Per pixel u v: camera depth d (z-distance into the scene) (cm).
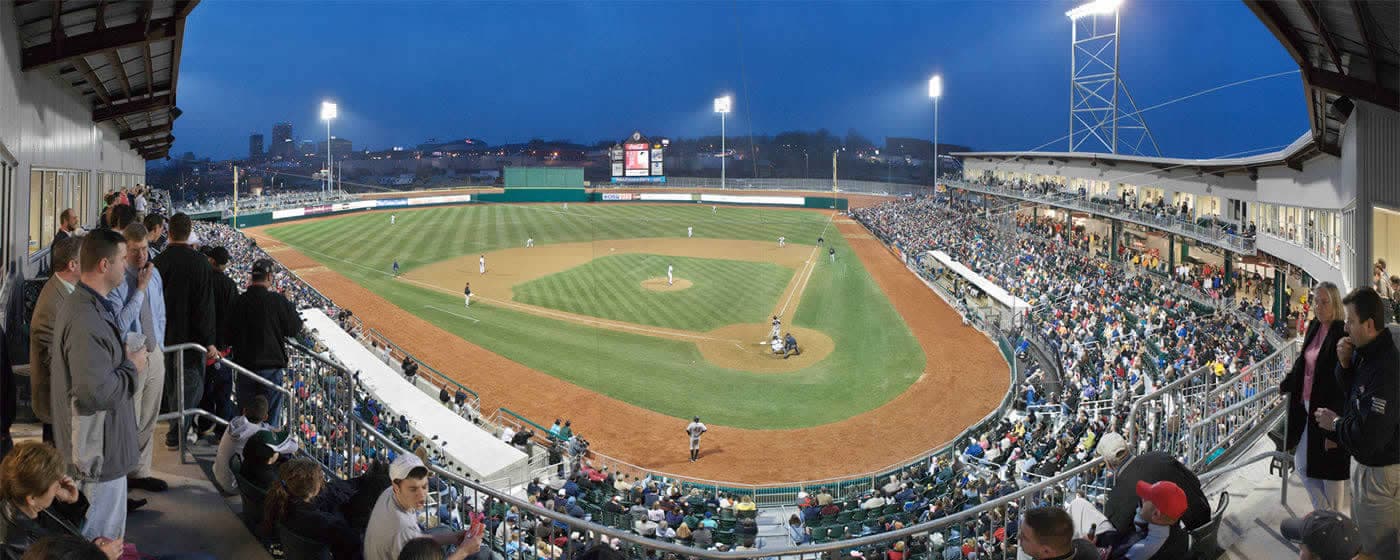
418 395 2661
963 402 3000
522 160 17700
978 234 6244
